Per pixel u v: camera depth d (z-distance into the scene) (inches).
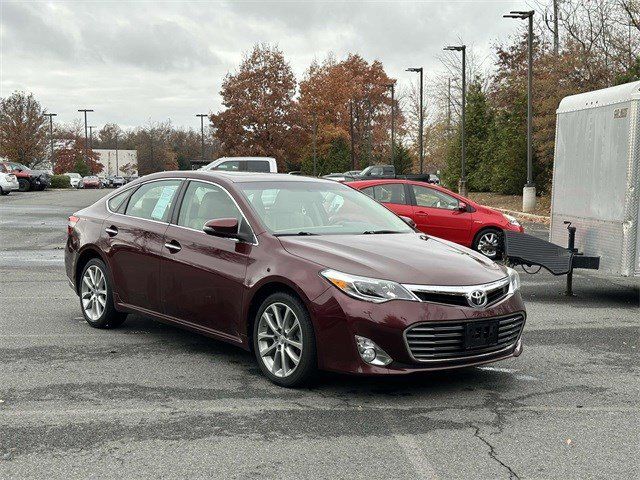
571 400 204.1
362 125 3388.3
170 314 251.1
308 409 192.5
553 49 1573.6
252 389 210.4
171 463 154.7
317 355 203.5
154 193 271.6
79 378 219.0
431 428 179.0
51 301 352.2
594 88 1210.0
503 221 555.5
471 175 1732.3
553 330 301.7
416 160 3036.4
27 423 179.0
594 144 382.0
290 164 2829.7
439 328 196.2
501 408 195.9
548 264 374.0
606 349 267.3
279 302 211.2
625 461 159.0
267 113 2669.8
